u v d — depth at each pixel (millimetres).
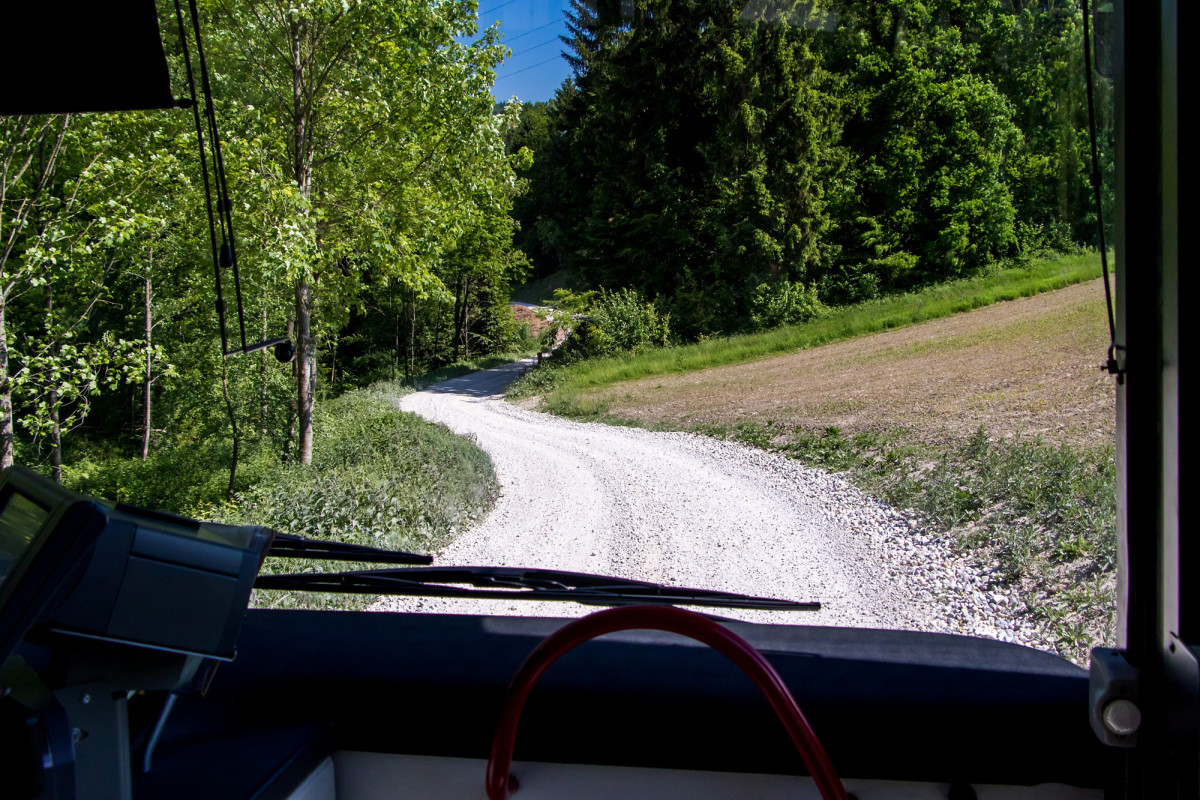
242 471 15461
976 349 17625
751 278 29000
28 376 9875
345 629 1880
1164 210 1021
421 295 14461
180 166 9672
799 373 22312
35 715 1008
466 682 1579
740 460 11508
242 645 1805
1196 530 1004
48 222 9859
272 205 10320
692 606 1836
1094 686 1112
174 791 1301
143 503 15852
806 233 19797
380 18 9992
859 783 1456
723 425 15906
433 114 12219
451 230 14391
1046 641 2578
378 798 1562
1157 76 1031
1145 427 1069
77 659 1070
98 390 10570
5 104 1853
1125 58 1056
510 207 15289
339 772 1568
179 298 19156
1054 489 4848
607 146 24750
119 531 1061
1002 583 3463
